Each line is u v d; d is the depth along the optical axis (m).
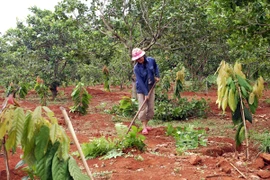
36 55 15.10
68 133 7.31
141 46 12.27
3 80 17.23
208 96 16.53
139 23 12.07
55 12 12.11
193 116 10.32
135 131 5.53
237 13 7.30
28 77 15.39
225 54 17.17
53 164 2.68
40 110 2.73
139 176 4.09
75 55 12.58
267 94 17.38
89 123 8.88
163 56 14.67
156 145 6.05
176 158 4.89
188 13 10.07
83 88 10.36
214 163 4.64
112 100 15.08
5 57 16.91
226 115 10.32
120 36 12.12
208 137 6.73
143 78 7.23
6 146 2.72
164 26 10.62
